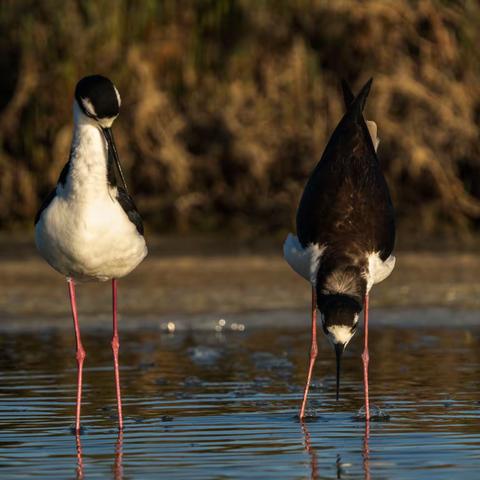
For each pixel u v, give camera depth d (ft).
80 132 30.66
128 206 31.94
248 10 77.92
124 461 26.66
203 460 26.66
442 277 59.72
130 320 49.08
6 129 78.33
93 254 31.07
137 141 76.84
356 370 38.47
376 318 49.47
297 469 25.72
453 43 78.59
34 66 77.46
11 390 35.32
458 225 78.43
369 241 32.37
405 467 25.72
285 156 77.97
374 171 33.32
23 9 78.02
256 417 31.40
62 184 30.99
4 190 79.10
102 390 35.35
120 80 76.43
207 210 80.28
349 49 78.79
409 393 34.30
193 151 79.00
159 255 69.21
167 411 32.27
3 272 62.18
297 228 33.63
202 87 78.07
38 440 28.89
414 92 76.38
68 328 47.39
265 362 40.24
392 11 77.71
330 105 77.71
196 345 43.73
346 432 29.37
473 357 40.34
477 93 78.95
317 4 78.28
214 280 59.11
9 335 45.70
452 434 28.91
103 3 76.59
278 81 77.46
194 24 77.92
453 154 78.33
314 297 33.09
